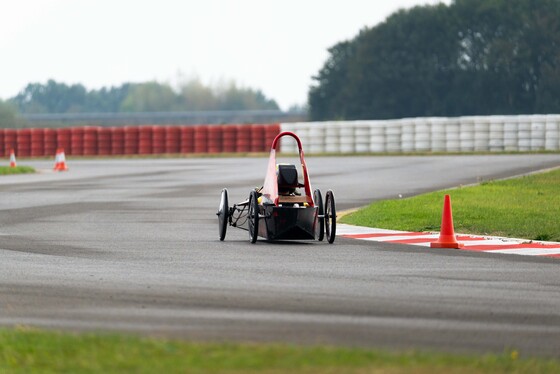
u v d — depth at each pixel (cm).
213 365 2577
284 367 2552
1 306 3884
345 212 8606
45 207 9300
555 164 14300
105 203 9694
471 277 4822
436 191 9856
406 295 4203
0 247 6144
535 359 2883
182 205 9412
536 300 4106
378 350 2888
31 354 2758
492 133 19512
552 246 6300
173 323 3491
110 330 3353
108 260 5466
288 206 6353
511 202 8669
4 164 19900
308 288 4388
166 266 5194
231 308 3828
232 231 7281
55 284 4491
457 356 2772
